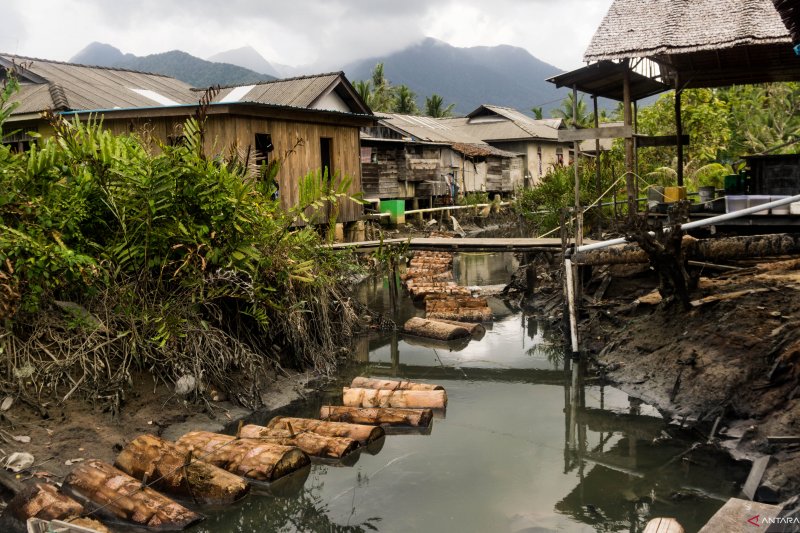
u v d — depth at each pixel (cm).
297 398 784
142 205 720
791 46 1090
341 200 1622
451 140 3528
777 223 954
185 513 507
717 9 1027
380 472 595
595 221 1694
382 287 1631
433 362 967
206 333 738
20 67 767
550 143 4478
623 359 868
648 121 2080
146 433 635
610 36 1050
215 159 846
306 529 496
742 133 2347
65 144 734
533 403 779
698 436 646
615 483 563
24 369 625
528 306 1344
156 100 1953
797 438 559
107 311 706
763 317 769
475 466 605
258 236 800
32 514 466
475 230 2966
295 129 1455
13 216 672
